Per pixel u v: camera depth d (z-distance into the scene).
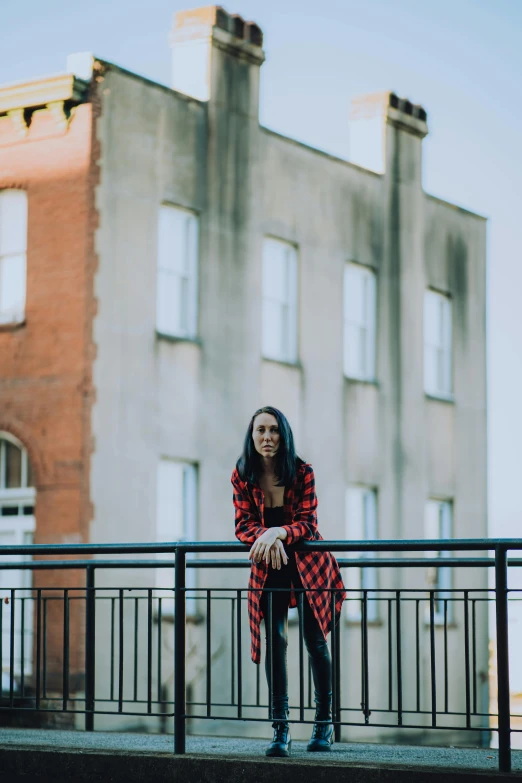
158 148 19.06
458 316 26.08
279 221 21.44
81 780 7.48
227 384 19.97
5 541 18.03
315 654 7.44
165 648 18.06
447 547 6.80
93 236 17.86
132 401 18.22
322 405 22.11
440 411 25.23
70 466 17.50
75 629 16.92
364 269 23.62
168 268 19.30
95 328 17.73
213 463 19.55
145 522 18.20
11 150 18.52
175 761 7.23
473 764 6.96
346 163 23.12
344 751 7.67
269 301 21.39
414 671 23.02
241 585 19.41
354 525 22.95
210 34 20.20
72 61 18.11
